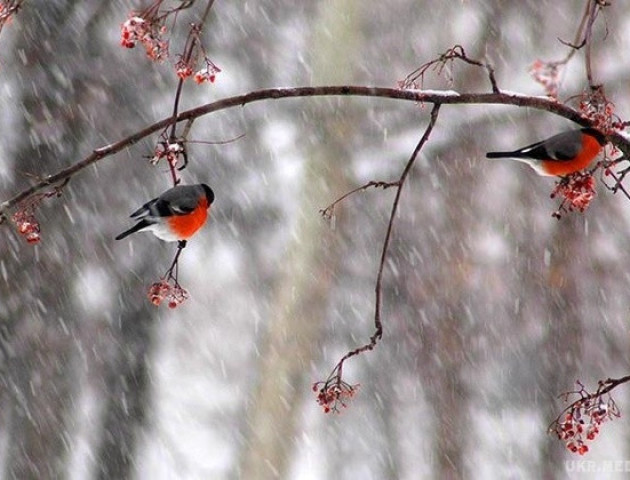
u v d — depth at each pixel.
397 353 18.33
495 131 18.25
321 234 16.86
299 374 16.48
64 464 15.18
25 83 14.60
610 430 18.25
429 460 18.25
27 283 14.81
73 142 14.88
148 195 16.12
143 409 16.56
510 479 18.00
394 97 7.08
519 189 18.23
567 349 17.81
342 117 17.16
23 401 14.86
